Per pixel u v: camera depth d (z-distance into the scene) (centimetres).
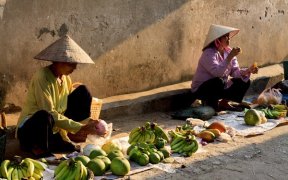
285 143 627
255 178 514
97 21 691
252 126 685
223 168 534
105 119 683
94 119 566
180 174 509
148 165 523
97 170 487
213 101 748
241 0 893
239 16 898
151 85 780
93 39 691
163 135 581
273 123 700
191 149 557
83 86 572
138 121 695
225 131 642
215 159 556
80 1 666
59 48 534
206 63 734
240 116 735
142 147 533
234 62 761
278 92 794
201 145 596
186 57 823
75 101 570
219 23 863
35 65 638
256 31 942
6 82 614
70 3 656
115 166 491
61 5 647
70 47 538
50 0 635
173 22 791
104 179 482
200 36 837
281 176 525
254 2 923
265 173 529
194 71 843
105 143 553
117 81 732
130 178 490
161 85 795
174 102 767
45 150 532
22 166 462
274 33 985
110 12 704
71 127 532
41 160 511
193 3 812
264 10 949
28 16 619
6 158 536
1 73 607
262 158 572
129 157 529
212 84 736
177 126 659
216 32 729
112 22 709
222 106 775
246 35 922
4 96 616
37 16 627
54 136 550
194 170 521
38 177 465
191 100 786
